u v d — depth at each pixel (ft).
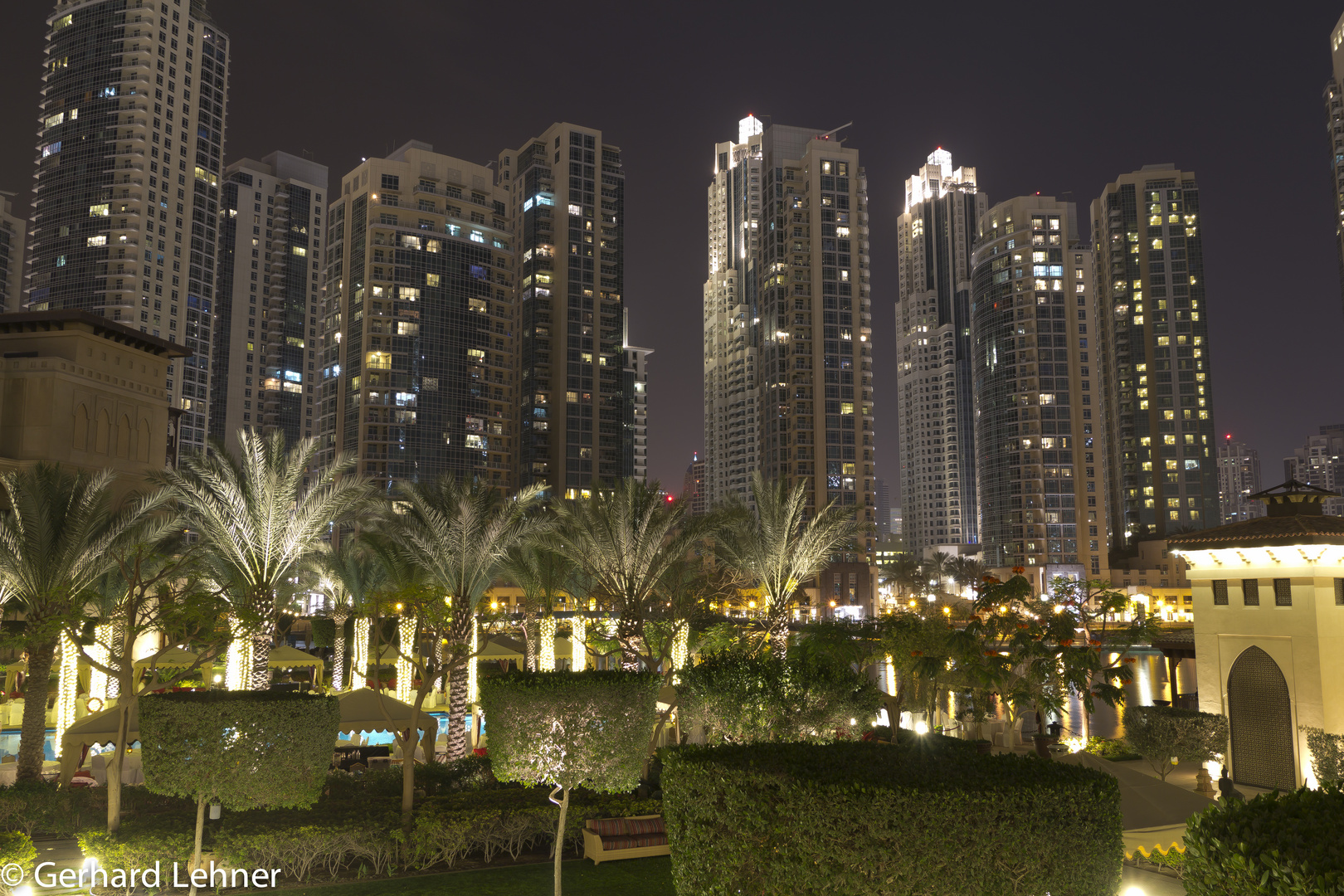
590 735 49.16
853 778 25.22
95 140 526.16
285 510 103.65
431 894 55.36
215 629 76.89
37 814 72.23
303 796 53.98
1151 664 256.73
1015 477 547.90
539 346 563.07
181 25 557.74
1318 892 17.29
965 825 23.56
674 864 28.68
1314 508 84.74
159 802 76.33
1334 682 76.23
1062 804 24.16
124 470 177.88
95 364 173.78
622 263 595.47
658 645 113.50
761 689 53.88
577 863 62.44
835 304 541.34
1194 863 20.77
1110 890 24.38
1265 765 80.79
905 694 97.25
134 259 515.09
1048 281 560.20
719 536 128.88
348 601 183.73
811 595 481.46
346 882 58.70
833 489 518.37
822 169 550.77
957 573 568.82
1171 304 622.13
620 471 570.05
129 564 103.65
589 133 589.73
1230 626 84.07
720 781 27.07
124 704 67.62
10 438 162.91
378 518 131.85
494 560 111.55
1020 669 93.09
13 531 92.63
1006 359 562.66
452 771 85.46
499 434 561.84
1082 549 534.78
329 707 55.88
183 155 553.23
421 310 532.73
